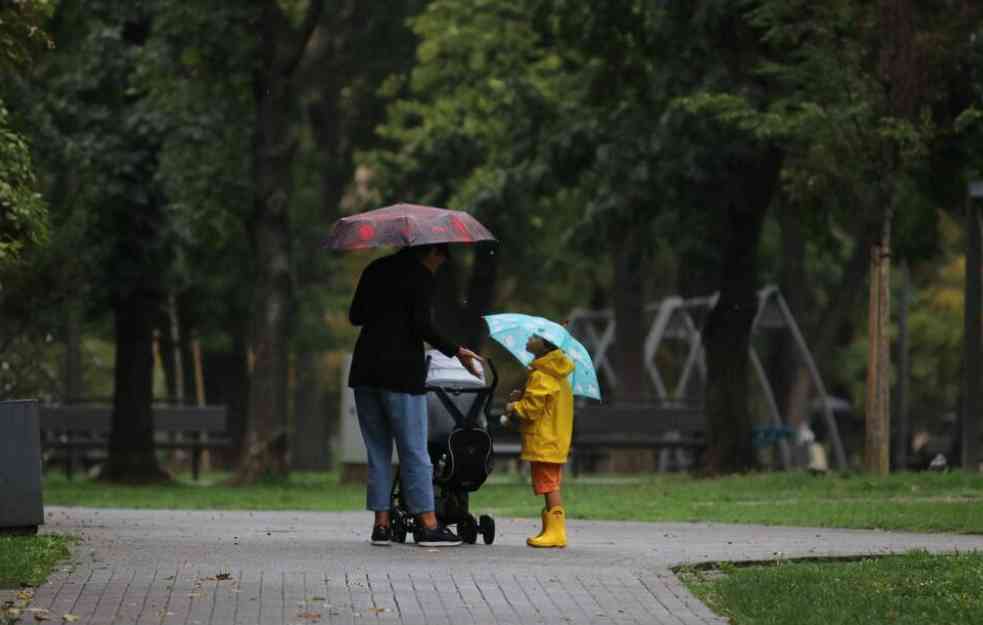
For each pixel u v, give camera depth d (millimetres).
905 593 20469
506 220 59000
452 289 76188
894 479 44531
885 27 46281
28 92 53969
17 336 57094
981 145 51125
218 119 56531
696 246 56438
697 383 83688
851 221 59438
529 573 21469
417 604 18812
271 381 55969
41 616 17516
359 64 90625
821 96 46625
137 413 59000
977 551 24953
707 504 39781
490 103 63250
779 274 85500
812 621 18062
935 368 107062
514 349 25188
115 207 56156
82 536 26766
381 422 25172
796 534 29766
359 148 91625
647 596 19703
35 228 26453
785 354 81938
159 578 20594
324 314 90438
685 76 51594
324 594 19391
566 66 58312
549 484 25312
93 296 57531
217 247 59031
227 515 36188
